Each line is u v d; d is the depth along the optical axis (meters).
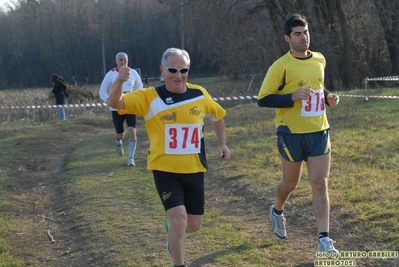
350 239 6.08
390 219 6.27
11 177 11.39
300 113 5.65
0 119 22.78
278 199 6.17
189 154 5.12
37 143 16.48
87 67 74.38
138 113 5.18
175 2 29.75
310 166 5.68
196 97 5.23
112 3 73.25
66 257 6.63
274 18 29.19
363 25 29.19
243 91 32.00
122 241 6.85
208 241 6.52
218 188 9.23
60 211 8.77
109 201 8.86
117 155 13.26
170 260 6.08
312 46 28.78
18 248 6.96
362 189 7.50
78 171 11.58
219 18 29.27
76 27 73.94
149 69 72.75
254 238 6.51
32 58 74.62
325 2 28.39
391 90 21.36
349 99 18.97
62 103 23.23
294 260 5.73
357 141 10.94
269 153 11.02
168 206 5.02
